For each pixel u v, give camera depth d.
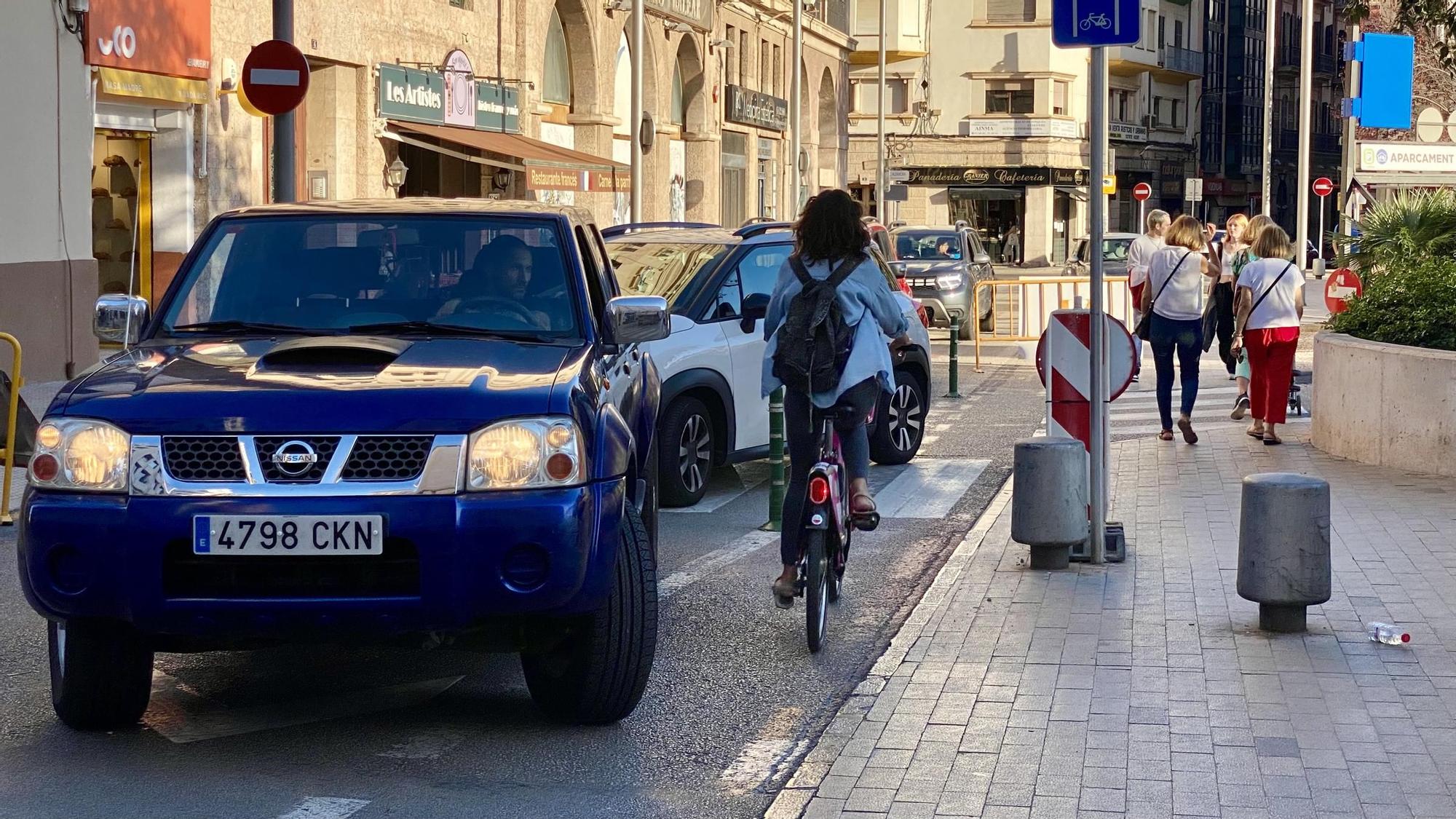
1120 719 6.14
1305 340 27.03
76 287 18.34
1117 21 8.70
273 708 6.48
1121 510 10.92
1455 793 5.27
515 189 32.81
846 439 7.73
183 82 20.55
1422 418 12.27
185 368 5.96
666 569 9.41
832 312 7.43
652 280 12.01
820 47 59.88
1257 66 93.31
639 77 30.44
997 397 19.66
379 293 6.76
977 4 71.06
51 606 5.52
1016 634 7.48
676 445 11.33
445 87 28.62
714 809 5.32
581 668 6.02
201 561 5.44
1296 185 100.56
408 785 5.52
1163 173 82.81
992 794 5.34
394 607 5.40
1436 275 13.45
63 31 18.02
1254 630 7.49
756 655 7.43
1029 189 71.44
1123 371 9.16
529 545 5.46
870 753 5.80
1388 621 7.61
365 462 5.45
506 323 6.66
